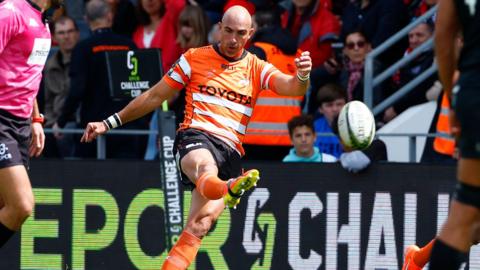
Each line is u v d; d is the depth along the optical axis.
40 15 24.95
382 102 33.72
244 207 30.08
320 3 37.12
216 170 24.41
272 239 30.05
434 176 29.64
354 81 35.31
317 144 33.94
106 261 30.50
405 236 29.77
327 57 37.03
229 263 30.14
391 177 29.77
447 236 19.09
